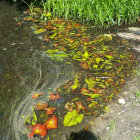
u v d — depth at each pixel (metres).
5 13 4.27
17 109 2.04
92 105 2.04
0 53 2.93
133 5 4.05
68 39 3.36
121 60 2.77
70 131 1.79
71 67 2.64
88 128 1.80
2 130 1.83
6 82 2.40
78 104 2.06
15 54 2.92
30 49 3.05
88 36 3.47
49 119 1.90
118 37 3.43
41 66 2.68
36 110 2.02
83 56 2.88
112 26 3.86
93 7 4.13
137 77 2.43
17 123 1.89
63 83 2.36
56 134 1.76
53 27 3.78
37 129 1.81
